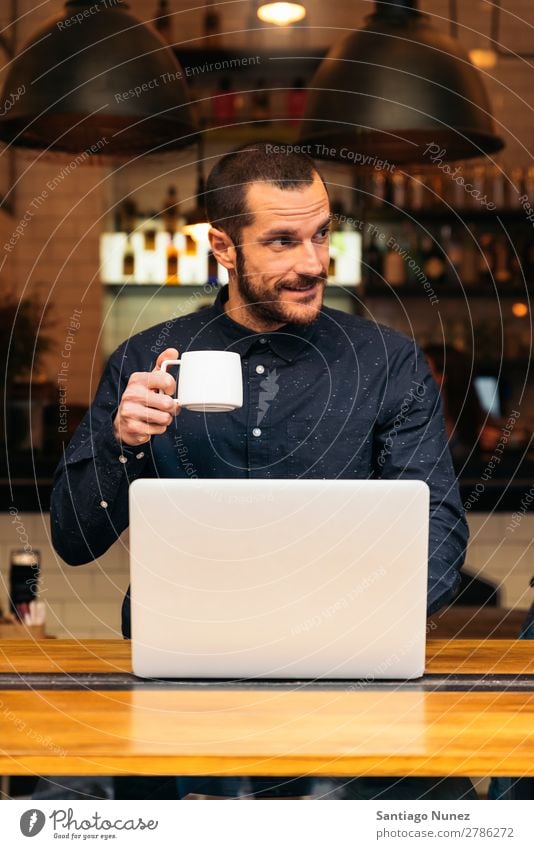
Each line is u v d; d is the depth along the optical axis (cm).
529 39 446
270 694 133
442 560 174
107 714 124
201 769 110
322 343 204
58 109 243
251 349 203
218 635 138
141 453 185
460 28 445
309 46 434
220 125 423
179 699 131
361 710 126
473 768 110
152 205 440
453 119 253
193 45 434
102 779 149
